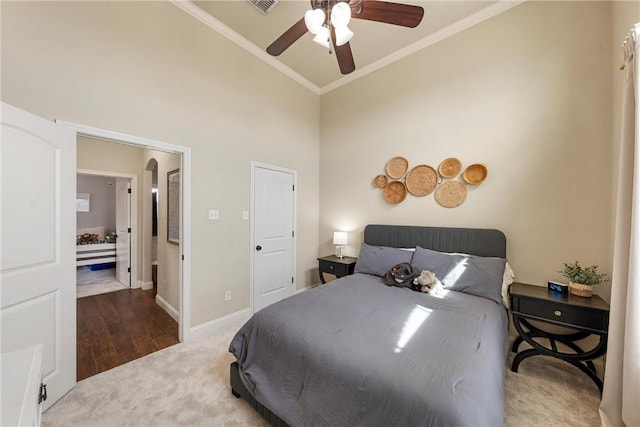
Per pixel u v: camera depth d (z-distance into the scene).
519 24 2.42
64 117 1.81
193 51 2.57
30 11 1.69
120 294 3.88
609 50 2.03
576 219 2.15
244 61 3.05
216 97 2.77
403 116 3.20
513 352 2.30
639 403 1.26
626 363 1.33
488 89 2.58
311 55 3.26
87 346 2.40
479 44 2.63
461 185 2.73
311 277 4.09
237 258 3.00
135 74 2.18
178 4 2.45
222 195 2.84
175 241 3.00
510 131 2.46
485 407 0.94
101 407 1.64
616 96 1.94
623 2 1.83
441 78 2.89
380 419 1.03
